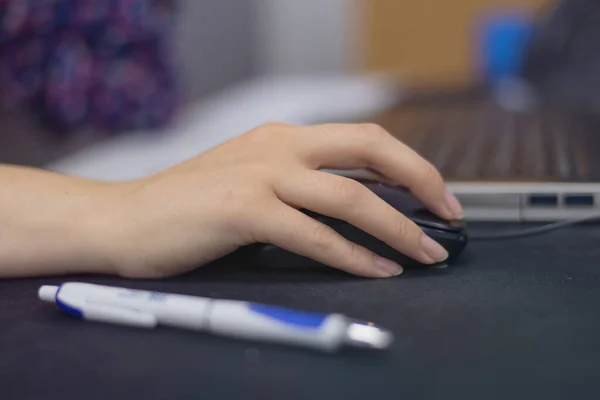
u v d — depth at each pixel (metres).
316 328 0.47
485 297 0.52
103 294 0.51
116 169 0.81
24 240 0.56
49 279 0.56
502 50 1.31
